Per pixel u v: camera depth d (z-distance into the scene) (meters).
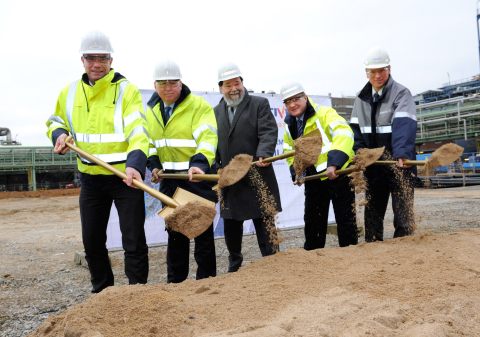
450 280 2.15
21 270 4.75
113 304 1.89
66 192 31.58
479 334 1.52
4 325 2.77
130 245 2.88
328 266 2.51
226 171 2.55
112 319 1.76
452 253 2.74
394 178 3.61
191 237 2.16
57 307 3.20
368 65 3.68
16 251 6.33
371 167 3.74
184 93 3.29
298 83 3.79
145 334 1.62
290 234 6.54
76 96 2.98
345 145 3.41
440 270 2.34
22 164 36.53
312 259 2.65
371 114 3.81
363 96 3.88
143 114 2.95
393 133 3.51
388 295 1.95
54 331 1.75
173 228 2.16
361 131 3.92
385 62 3.64
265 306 1.85
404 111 3.50
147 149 2.78
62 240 7.66
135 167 2.60
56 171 40.12
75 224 10.95
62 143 2.87
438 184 17.44
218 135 3.78
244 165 2.56
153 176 3.37
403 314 1.70
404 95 3.58
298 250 2.87
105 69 2.92
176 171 3.32
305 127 3.88
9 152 36.28
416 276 2.24
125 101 2.95
